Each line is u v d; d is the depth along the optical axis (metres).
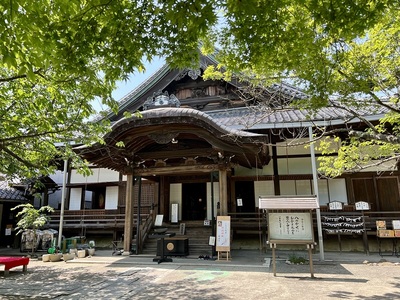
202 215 16.41
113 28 3.82
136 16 3.74
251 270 8.95
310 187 14.33
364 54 5.68
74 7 3.56
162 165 12.55
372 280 7.51
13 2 2.98
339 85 5.19
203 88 16.75
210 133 10.91
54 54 3.71
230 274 8.43
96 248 15.44
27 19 3.23
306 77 5.12
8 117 6.54
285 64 4.82
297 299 5.92
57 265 10.70
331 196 14.02
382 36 5.61
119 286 7.34
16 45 3.25
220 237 10.71
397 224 11.62
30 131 6.70
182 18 3.47
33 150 7.46
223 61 5.26
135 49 4.10
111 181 17.31
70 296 6.59
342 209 13.18
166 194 16.70
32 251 12.98
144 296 6.42
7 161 7.02
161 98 12.63
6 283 7.89
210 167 11.84
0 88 6.19
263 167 15.08
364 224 12.12
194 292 6.62
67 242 13.69
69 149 7.91
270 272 8.62
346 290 6.55
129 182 12.71
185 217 16.53
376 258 10.98
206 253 11.92
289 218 8.41
